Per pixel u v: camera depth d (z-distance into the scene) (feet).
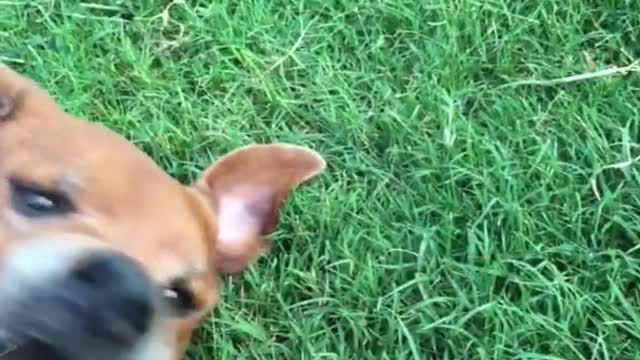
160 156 1.99
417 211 1.95
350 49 2.13
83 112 2.01
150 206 1.40
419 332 1.86
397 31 2.14
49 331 1.19
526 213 1.94
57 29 2.08
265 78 2.07
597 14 2.16
